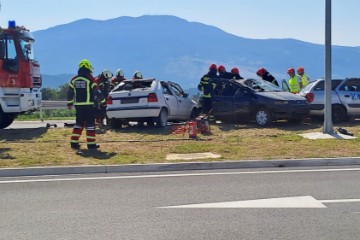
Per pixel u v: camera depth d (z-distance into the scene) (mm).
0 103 17656
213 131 16781
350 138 14648
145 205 7891
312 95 18203
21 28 17922
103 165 11195
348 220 6945
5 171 10844
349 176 10180
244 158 12008
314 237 6242
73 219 7148
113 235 6395
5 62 17625
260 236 6289
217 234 6383
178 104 18719
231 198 8281
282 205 7773
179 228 6648
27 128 19203
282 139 14727
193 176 10367
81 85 13570
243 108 17906
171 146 13797
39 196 8648
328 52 15344
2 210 7711
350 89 18359
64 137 15945
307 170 10969
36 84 18844
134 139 15344
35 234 6488
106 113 17656
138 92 17219
